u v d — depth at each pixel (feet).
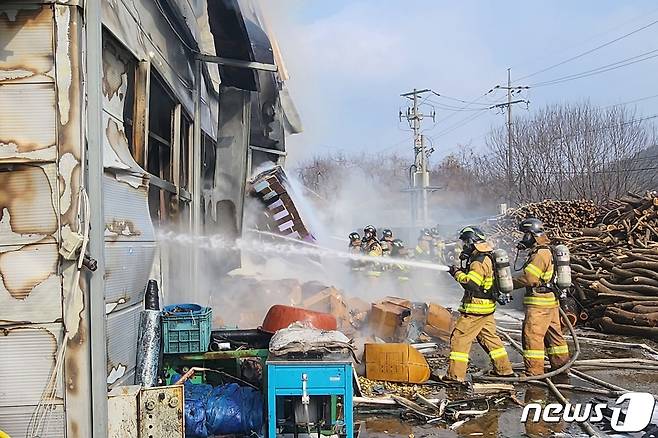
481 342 30.17
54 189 15.21
